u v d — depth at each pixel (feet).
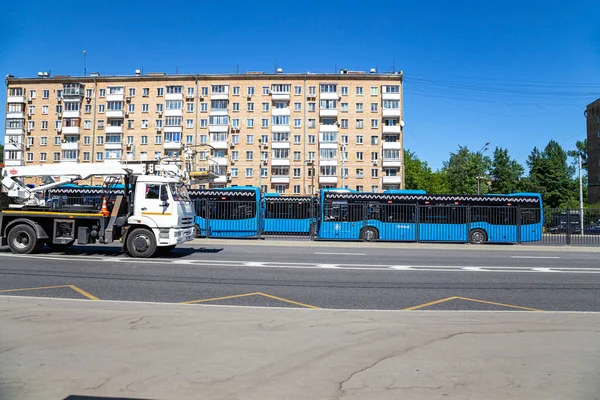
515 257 55.42
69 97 216.74
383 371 13.91
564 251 66.13
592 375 13.74
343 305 25.57
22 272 35.53
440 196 83.10
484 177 232.12
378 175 212.64
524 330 19.20
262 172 214.48
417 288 31.50
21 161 217.56
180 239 48.14
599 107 216.95
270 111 215.92
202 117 215.51
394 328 19.34
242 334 17.95
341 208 79.25
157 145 214.90
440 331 18.88
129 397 11.78
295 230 83.25
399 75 214.48
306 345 16.53
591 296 29.30
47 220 48.65
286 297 27.63
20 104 219.41
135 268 38.96
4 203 49.47
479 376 13.57
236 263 43.78
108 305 23.57
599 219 73.05
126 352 15.40
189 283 31.99
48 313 21.24
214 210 81.10
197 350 15.74
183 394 12.00
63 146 215.72
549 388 12.71
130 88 218.38
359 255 54.65
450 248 68.13
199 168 213.25
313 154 214.48
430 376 13.52
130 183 50.34
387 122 214.69
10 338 16.96
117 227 48.55
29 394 11.90
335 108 215.10
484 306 25.81
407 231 77.41
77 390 12.18
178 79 217.36
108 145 215.10
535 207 80.02
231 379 13.08
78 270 37.11
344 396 12.01
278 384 12.76
